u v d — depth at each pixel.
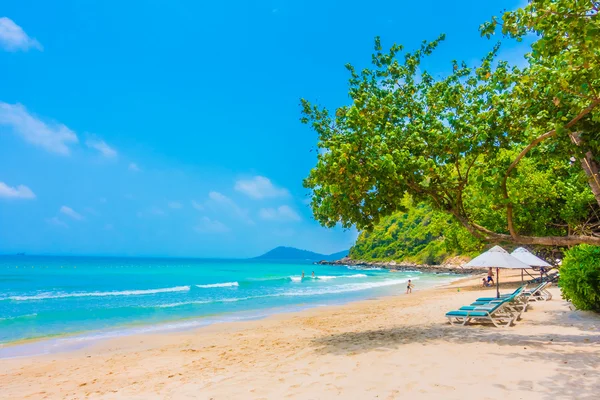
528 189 22.25
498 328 10.16
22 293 34.28
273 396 5.58
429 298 24.42
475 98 9.98
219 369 8.16
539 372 5.93
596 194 8.84
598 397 4.84
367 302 25.22
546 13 6.46
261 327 15.81
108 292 34.28
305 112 11.38
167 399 5.99
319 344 10.18
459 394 5.14
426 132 9.65
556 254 28.28
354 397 5.27
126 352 11.77
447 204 9.98
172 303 26.25
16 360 10.98
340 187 8.98
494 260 12.93
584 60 6.64
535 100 8.65
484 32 7.54
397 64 11.62
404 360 7.07
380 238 135.00
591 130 7.89
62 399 6.99
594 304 11.56
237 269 99.69
